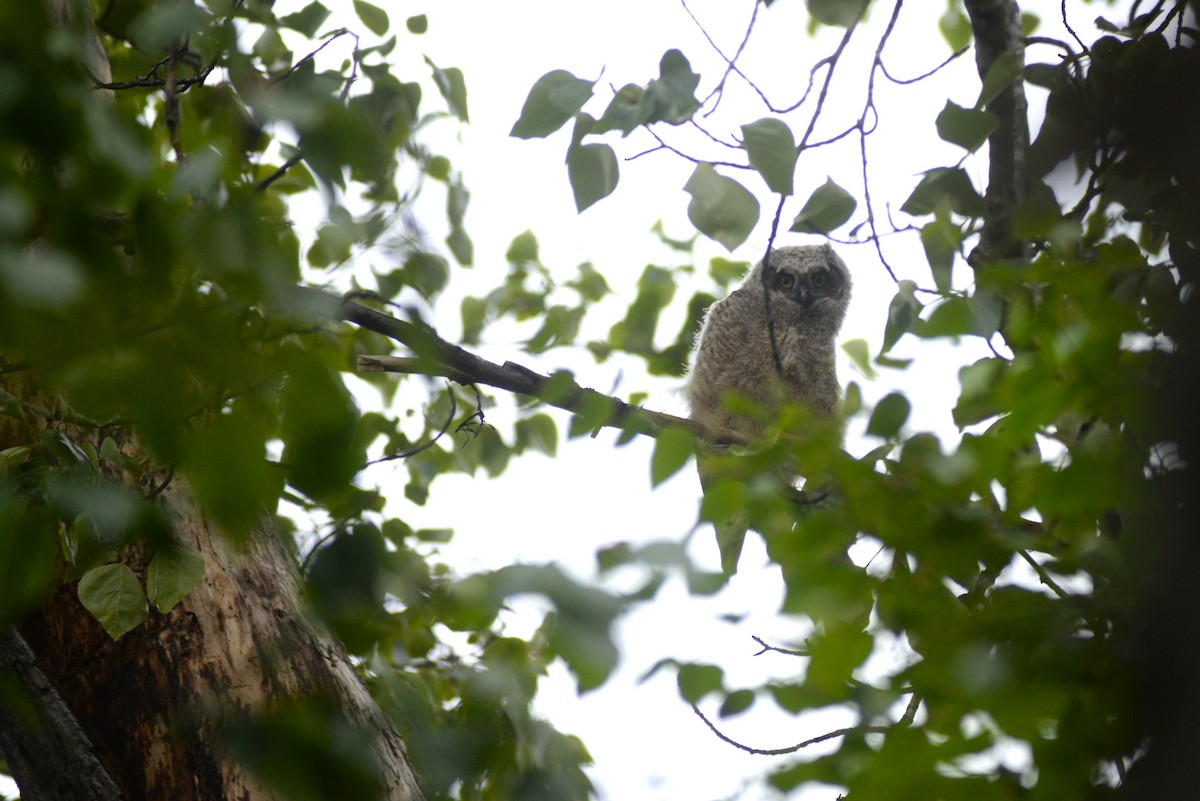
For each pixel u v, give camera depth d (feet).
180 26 7.54
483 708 7.96
